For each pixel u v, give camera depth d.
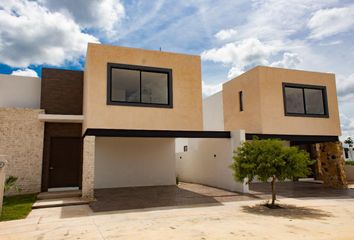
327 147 16.53
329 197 12.22
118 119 11.62
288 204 10.49
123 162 16.53
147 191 14.17
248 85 15.65
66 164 14.46
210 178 16.23
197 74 13.13
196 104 12.90
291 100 15.94
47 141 14.07
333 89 16.38
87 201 10.76
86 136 11.15
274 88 14.91
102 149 16.22
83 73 15.39
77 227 7.22
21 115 13.73
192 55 13.21
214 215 8.56
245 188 13.18
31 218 8.39
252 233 6.50
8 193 12.97
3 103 14.80
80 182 14.36
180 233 6.51
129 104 11.88
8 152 13.30
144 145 17.12
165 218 8.16
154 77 13.20
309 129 15.38
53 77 15.09
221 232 6.59
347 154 36.72
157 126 12.14
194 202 10.90
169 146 17.61
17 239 6.22
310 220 7.89
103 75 11.68
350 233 6.50
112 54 11.95
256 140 10.24
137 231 6.73
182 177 20.31
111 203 10.75
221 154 15.01
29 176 13.42
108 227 7.18
